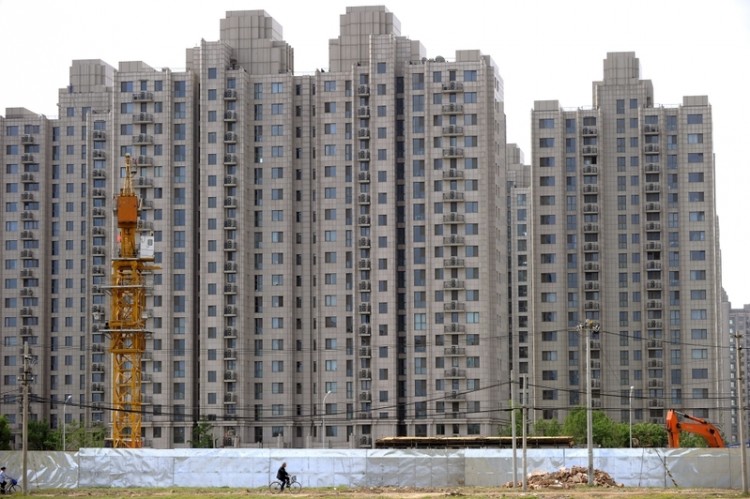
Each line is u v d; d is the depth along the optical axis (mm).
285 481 125062
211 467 135125
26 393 126188
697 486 130375
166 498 112562
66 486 135625
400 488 128750
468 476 132750
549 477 129375
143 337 173875
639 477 131500
